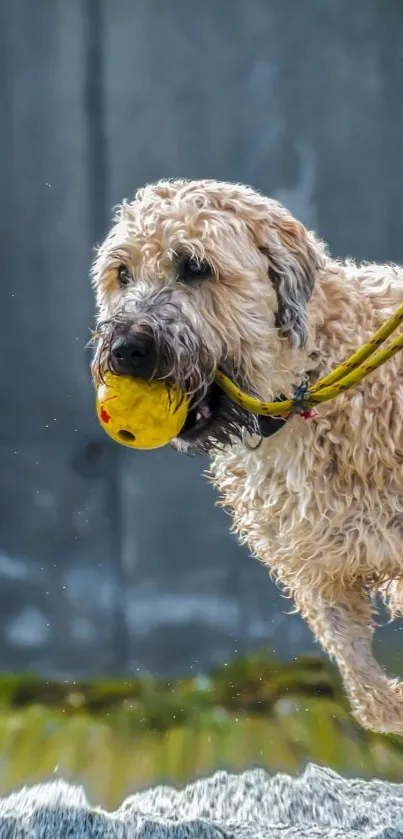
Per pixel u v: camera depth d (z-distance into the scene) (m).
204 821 6.66
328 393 5.60
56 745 9.20
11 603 14.23
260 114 15.02
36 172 15.13
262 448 6.33
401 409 6.10
